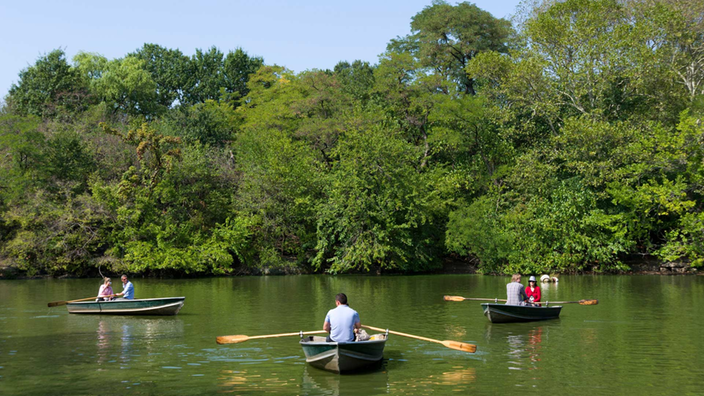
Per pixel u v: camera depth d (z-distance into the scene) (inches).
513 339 555.2
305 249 1605.6
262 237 1560.0
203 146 1829.5
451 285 1156.5
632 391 371.2
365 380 402.9
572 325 635.5
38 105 1950.1
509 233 1460.4
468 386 385.1
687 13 1510.8
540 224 1443.2
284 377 412.5
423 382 396.5
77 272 1422.2
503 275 1457.9
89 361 463.8
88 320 685.3
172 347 521.0
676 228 1512.1
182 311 762.2
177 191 1512.1
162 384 393.7
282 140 1646.2
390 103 1831.9
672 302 839.1
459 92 1971.0
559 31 1517.0
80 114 1897.1
